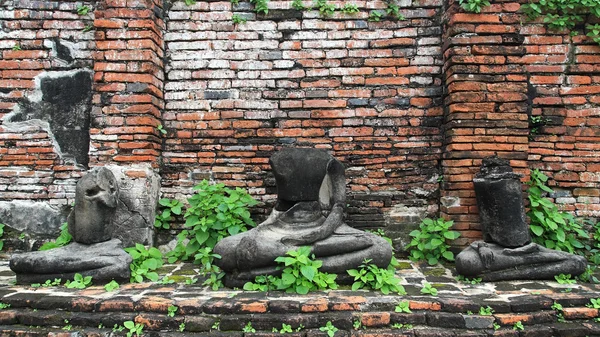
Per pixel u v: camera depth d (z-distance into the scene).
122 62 4.96
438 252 4.82
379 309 3.43
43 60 5.21
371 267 3.88
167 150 5.30
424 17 5.24
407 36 5.25
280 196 4.59
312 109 5.26
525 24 4.95
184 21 5.29
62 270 3.96
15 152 5.20
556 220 4.60
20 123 5.21
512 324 3.33
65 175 5.20
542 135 5.00
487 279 4.05
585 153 4.98
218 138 5.29
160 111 5.28
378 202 5.25
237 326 3.31
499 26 4.79
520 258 4.08
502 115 4.78
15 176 5.21
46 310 3.47
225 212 4.80
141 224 4.92
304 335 3.25
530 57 4.96
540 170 5.01
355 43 5.25
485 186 4.30
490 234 4.30
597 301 3.49
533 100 4.97
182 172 5.29
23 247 5.18
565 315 3.42
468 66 4.80
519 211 4.23
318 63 5.26
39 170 5.21
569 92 4.96
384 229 5.25
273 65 5.29
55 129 5.21
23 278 3.98
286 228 4.40
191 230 4.99
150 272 4.30
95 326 3.36
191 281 4.05
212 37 5.29
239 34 5.29
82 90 5.23
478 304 3.41
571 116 4.98
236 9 5.29
